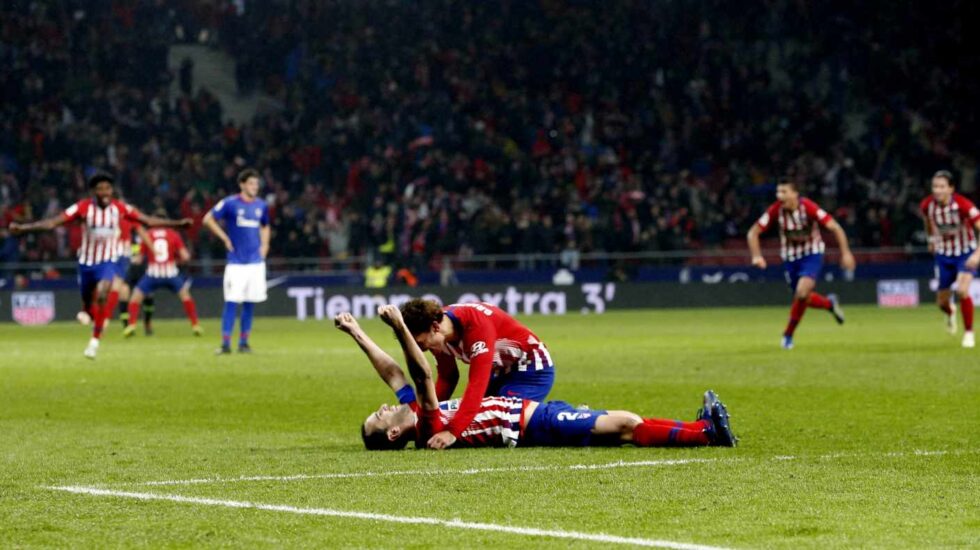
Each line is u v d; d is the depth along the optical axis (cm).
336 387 2959
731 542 1149
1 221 8131
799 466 1614
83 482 1551
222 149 9131
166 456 1795
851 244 8706
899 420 2152
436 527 1234
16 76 9181
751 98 9825
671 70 10038
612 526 1230
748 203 8931
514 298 8169
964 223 4528
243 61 10056
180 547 1161
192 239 8388
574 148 9544
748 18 10419
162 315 7938
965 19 9875
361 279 8212
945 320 6209
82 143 8888
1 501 1415
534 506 1341
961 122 9706
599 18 10331
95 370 3553
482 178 9106
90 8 9881
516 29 10269
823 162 9388
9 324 7712
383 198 8769
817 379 2964
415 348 1702
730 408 2370
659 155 9612
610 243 8500
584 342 4709
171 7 10225
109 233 4066
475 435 1784
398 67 9956
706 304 8438
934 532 1189
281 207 8688
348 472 1598
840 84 10162
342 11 10238
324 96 9731
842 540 1155
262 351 4441
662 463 1638
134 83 9638
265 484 1512
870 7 10188
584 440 1786
